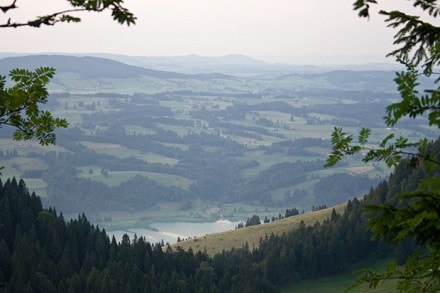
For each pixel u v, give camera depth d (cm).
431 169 817
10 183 13762
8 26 758
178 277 11788
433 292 810
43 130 1320
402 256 9606
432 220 747
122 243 13425
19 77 1262
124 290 10550
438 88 743
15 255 10694
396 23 740
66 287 10550
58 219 13062
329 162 877
